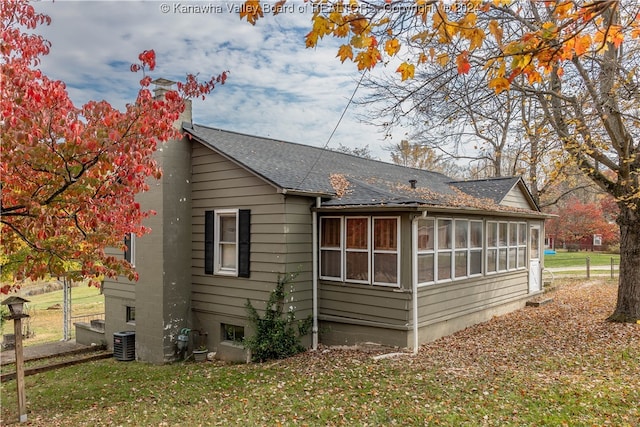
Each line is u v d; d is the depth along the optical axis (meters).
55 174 5.84
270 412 6.18
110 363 10.96
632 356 7.82
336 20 3.31
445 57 3.98
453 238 10.77
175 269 10.87
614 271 24.06
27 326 15.84
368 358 8.73
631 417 5.25
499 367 7.61
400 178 14.30
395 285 9.34
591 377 6.82
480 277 11.83
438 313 10.17
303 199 10.00
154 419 6.35
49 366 10.65
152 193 10.79
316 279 10.24
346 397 6.51
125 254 12.00
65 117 5.84
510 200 14.44
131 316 12.31
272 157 11.55
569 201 37.16
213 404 6.79
